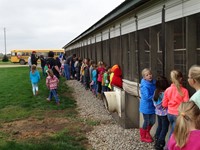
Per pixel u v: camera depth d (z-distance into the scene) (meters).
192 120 1.52
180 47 3.28
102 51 7.65
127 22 5.04
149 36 4.02
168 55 3.49
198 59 3.03
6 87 9.88
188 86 3.10
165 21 3.48
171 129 3.13
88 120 5.17
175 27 3.36
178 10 3.21
